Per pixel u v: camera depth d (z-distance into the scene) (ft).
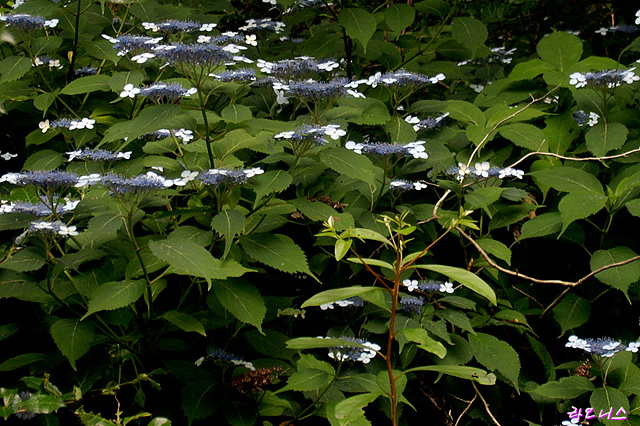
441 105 12.27
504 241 12.25
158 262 8.74
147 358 9.01
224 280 8.60
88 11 12.93
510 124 11.99
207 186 9.18
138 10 13.03
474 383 10.30
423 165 11.18
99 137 12.05
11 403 6.77
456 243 11.60
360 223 10.48
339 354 8.69
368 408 10.05
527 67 13.04
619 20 18.83
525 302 11.30
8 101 12.37
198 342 9.96
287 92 10.53
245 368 9.01
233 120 8.73
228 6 15.93
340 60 15.21
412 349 9.81
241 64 12.68
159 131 9.86
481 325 10.77
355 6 15.31
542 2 18.51
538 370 11.09
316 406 9.11
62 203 8.88
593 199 10.36
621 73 11.51
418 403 10.57
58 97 11.53
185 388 8.62
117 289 7.98
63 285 8.66
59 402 6.79
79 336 8.16
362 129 13.06
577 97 12.39
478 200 10.44
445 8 14.56
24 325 9.12
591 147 11.59
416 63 14.47
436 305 11.03
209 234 8.89
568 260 11.72
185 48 8.34
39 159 10.73
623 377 9.99
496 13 18.79
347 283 10.93
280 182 8.45
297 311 9.76
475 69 16.22
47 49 11.80
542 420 10.82
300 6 15.30
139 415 7.63
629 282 10.16
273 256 8.54
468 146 12.78
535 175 11.00
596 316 11.36
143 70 11.75
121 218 8.14
